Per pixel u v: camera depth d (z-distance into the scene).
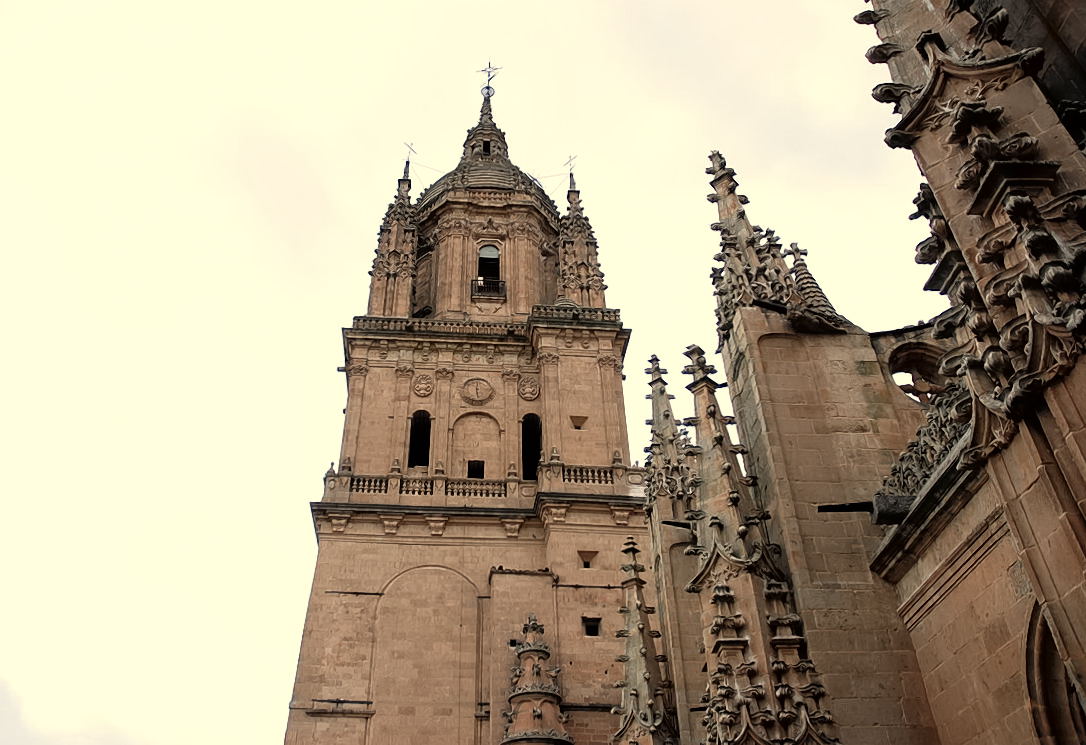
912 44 12.40
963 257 9.93
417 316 54.69
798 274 18.95
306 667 37.25
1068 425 7.93
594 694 37.12
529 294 53.50
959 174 9.78
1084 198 8.89
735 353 18.38
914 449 14.75
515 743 34.09
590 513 42.31
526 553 41.91
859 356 17.66
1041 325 8.14
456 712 36.94
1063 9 10.95
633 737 22.98
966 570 12.88
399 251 54.31
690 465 16.39
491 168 61.28
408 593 39.91
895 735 13.43
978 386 8.99
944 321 14.02
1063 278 8.16
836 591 14.66
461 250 55.16
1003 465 8.94
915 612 14.16
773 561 15.05
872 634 14.32
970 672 12.73
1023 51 10.28
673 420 26.30
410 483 43.31
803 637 13.95
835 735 12.99
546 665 36.97
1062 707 11.16
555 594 39.75
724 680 13.28
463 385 47.81
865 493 15.78
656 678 23.14
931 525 13.59
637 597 25.39
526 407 47.66
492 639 38.28
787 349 17.64
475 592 40.38
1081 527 7.88
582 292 53.12
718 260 19.92
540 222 59.00
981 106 10.09
